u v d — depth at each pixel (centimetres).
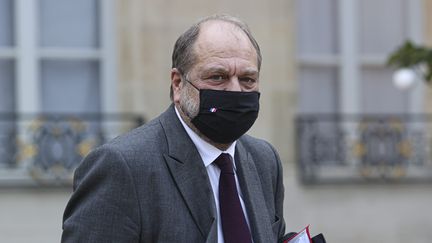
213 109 741
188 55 750
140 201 737
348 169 2325
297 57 2386
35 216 2109
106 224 731
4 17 2209
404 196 2358
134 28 2216
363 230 2325
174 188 748
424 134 2400
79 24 2236
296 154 2300
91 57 2233
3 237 2089
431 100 2442
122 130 2209
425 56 1833
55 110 2220
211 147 770
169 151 757
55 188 2128
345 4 2427
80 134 2180
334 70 2425
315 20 2411
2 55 2205
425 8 2464
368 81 2447
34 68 2211
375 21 2448
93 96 2238
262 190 815
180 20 2222
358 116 2386
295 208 2284
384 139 2362
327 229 2303
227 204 764
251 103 747
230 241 755
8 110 2205
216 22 755
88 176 743
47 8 2225
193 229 741
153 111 2216
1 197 2095
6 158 2145
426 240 2361
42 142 2153
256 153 834
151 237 739
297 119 2303
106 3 2233
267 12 2284
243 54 745
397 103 2480
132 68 2214
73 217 742
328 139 2328
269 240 781
